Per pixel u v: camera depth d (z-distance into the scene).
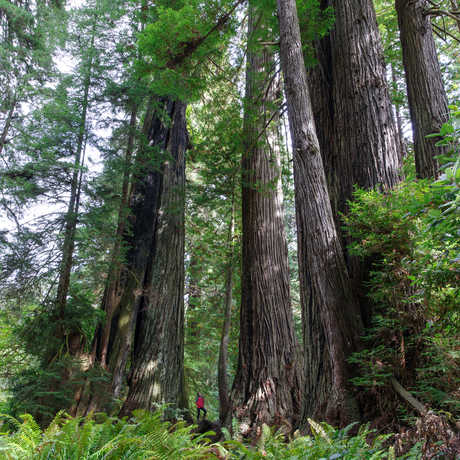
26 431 3.05
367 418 4.18
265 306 9.10
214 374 15.30
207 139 10.07
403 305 4.26
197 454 2.60
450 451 2.34
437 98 5.47
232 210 12.23
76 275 10.39
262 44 7.61
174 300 11.88
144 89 10.69
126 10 10.55
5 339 9.91
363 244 4.40
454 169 2.21
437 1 9.04
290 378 8.34
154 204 12.78
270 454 3.08
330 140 6.45
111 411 9.17
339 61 6.39
